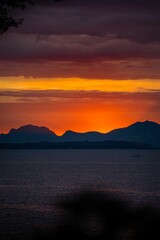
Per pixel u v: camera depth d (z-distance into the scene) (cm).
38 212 5672
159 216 457
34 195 8194
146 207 465
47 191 9025
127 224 458
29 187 10106
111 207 462
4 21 849
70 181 11862
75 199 469
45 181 11962
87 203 467
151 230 454
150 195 7962
